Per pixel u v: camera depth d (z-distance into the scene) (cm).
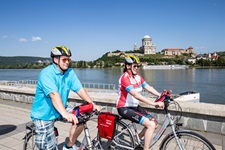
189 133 293
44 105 266
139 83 354
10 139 465
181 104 495
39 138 273
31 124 327
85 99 299
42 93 262
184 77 8106
